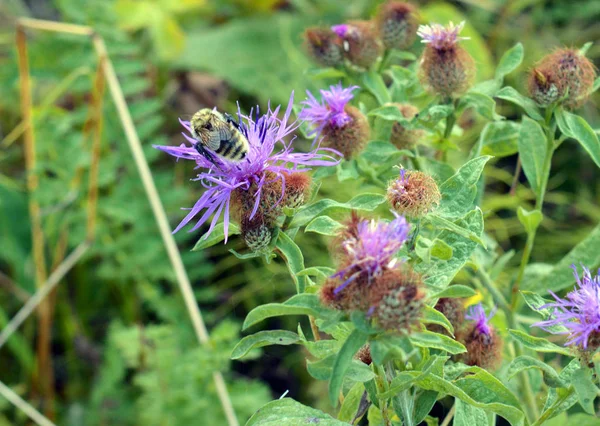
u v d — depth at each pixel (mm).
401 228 209
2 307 478
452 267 228
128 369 442
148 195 431
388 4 310
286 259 233
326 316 210
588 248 293
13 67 469
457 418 236
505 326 301
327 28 317
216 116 240
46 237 479
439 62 274
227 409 366
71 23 478
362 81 308
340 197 449
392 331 206
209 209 235
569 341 220
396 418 244
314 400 433
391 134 289
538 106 273
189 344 416
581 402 213
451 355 256
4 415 431
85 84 466
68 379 469
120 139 461
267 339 225
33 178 450
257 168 235
